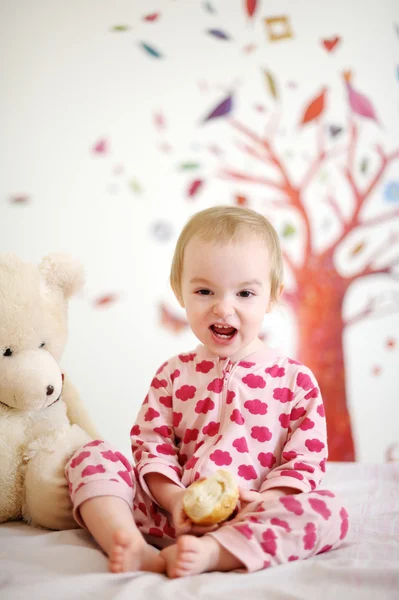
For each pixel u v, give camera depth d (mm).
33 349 1162
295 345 2215
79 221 2145
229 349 1075
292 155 2260
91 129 2170
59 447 1110
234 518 901
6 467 1100
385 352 2248
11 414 1146
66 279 1253
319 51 2277
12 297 1128
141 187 2184
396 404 2234
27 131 2139
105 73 2188
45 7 2170
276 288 1143
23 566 851
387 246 2283
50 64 2162
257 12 2260
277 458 1055
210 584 756
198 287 1057
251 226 1083
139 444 1086
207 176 2217
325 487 1272
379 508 1141
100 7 2199
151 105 2205
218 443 1031
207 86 2234
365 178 2283
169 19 2229
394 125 2295
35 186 2131
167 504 964
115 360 2129
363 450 2199
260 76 2258
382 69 2293
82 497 924
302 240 2242
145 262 2168
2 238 2102
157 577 803
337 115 2281
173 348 2158
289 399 1080
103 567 846
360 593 746
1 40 2141
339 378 2213
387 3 2297
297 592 753
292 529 854
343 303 2240
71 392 1347
